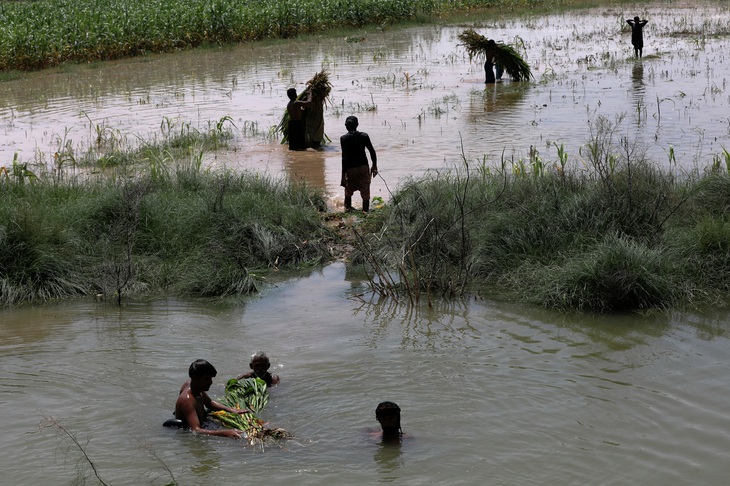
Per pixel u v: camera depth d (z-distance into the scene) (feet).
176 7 134.10
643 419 23.02
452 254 37.50
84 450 21.86
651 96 77.92
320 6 148.87
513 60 91.50
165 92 91.71
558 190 40.06
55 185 45.29
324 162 58.44
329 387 25.49
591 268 32.58
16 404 24.63
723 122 64.44
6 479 20.39
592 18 157.58
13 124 74.54
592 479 20.06
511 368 26.63
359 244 38.93
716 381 25.36
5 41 109.40
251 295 35.19
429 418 23.31
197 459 21.35
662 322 30.55
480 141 61.72
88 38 117.39
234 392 24.50
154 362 27.78
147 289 36.37
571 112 71.97
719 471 20.30
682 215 37.91
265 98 86.38
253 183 46.24
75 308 34.22
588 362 27.02
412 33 145.18
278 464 20.99
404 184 44.80
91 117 77.36
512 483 19.93
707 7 168.76
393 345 28.91
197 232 40.04
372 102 81.56
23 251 36.94
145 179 45.91
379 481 20.08
